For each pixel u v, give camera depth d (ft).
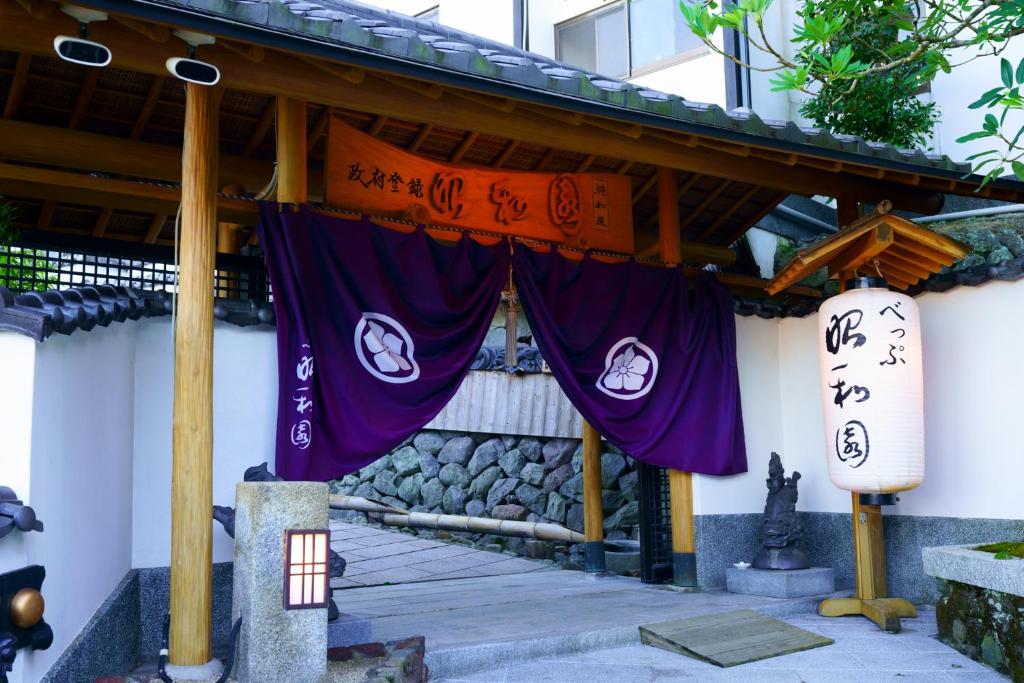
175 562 14.17
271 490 12.73
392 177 21.01
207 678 13.46
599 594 24.31
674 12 35.94
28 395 10.58
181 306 14.61
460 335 20.31
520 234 22.89
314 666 12.62
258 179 22.79
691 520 24.47
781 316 26.68
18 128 19.76
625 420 23.06
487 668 17.08
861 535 21.79
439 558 32.45
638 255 25.29
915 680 15.92
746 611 20.66
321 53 13.88
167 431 17.07
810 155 20.52
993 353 22.18
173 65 13.78
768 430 26.12
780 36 34.99
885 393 20.21
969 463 22.41
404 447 38.93
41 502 10.91
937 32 19.08
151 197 20.08
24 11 13.15
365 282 18.90
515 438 35.65
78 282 20.66
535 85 15.98
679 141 19.74
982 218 30.66
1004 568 15.94
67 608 11.94
